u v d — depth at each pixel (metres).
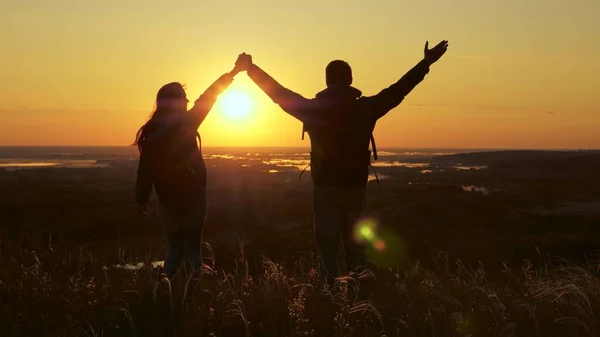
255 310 4.13
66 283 5.03
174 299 4.35
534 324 4.15
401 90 5.05
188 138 5.28
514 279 6.04
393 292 4.68
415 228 27.39
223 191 68.56
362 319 4.09
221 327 3.86
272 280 4.93
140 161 5.37
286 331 3.90
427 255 12.34
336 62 5.08
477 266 9.06
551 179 116.69
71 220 33.19
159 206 5.47
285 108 5.05
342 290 4.46
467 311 4.34
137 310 4.22
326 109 4.96
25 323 3.99
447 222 35.84
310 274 5.12
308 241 20.08
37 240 9.56
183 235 5.48
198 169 5.41
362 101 5.02
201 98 5.24
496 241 23.44
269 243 19.23
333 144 4.98
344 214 5.15
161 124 5.29
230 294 4.44
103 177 104.88
